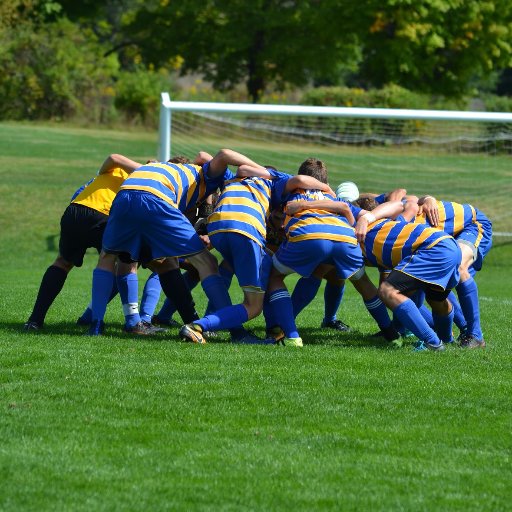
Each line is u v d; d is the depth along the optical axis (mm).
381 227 25219
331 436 16547
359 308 35312
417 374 21344
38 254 54062
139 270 49406
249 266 24391
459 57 134125
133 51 151375
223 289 24953
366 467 15062
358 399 18969
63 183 69312
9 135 96938
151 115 120875
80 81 120938
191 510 13203
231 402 18406
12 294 35469
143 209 24203
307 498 13727
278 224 26234
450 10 129750
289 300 25188
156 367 21078
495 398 19344
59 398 18328
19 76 119125
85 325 27859
